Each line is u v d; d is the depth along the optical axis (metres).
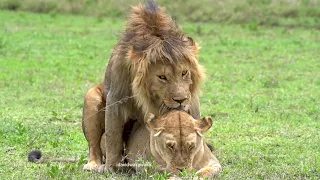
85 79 20.47
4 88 18.98
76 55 24.97
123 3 37.69
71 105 16.70
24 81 20.05
